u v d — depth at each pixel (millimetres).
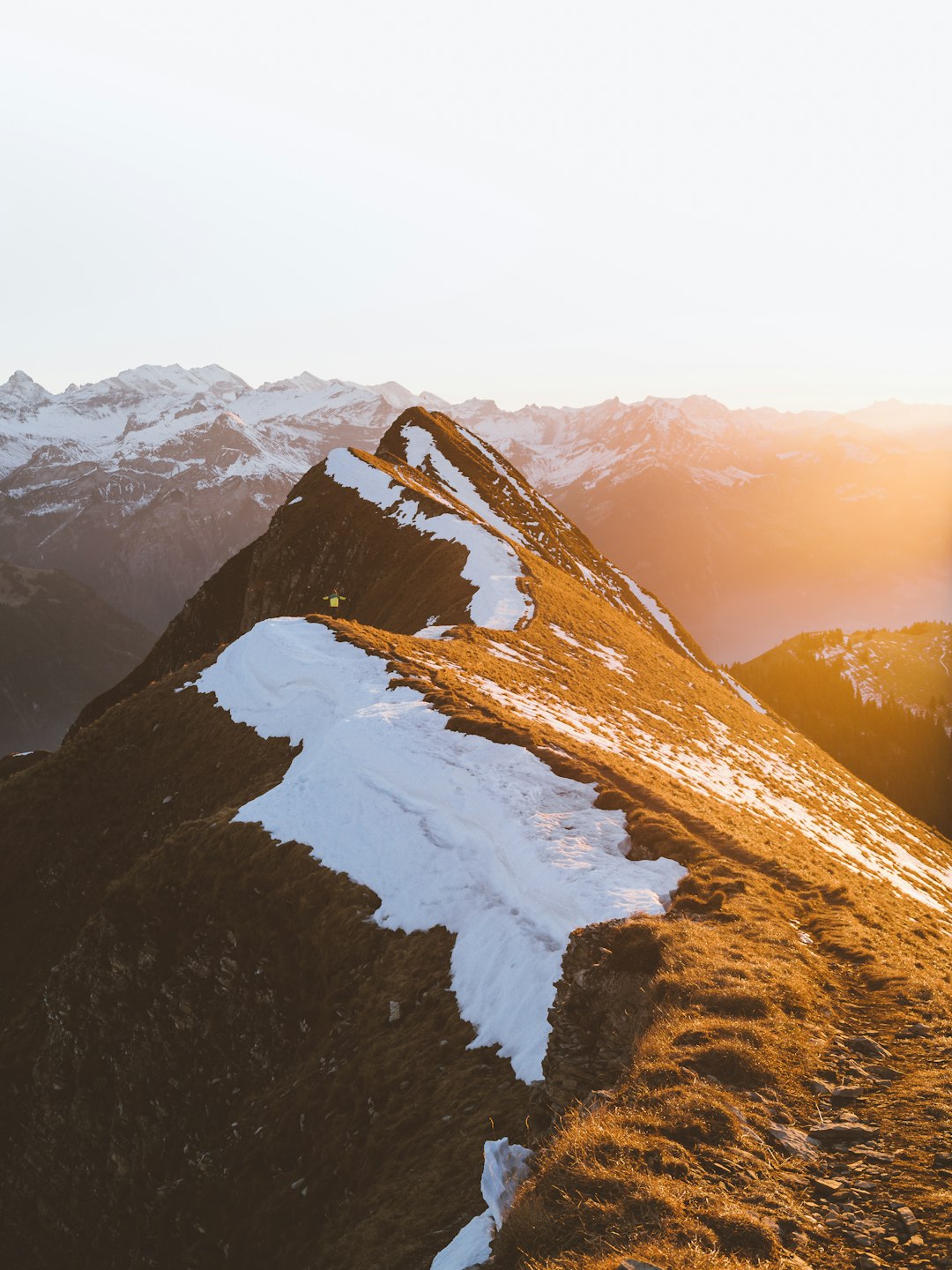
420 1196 16359
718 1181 10078
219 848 31500
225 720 48000
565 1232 9539
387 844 29562
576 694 54031
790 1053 13539
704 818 28734
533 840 26328
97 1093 28328
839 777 87438
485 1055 19984
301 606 107500
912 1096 12047
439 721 36281
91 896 43938
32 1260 27109
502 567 84312
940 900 48938
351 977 25438
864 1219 9352
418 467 142250
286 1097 23031
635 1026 14906
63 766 49906
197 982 28672
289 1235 19406
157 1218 23703
